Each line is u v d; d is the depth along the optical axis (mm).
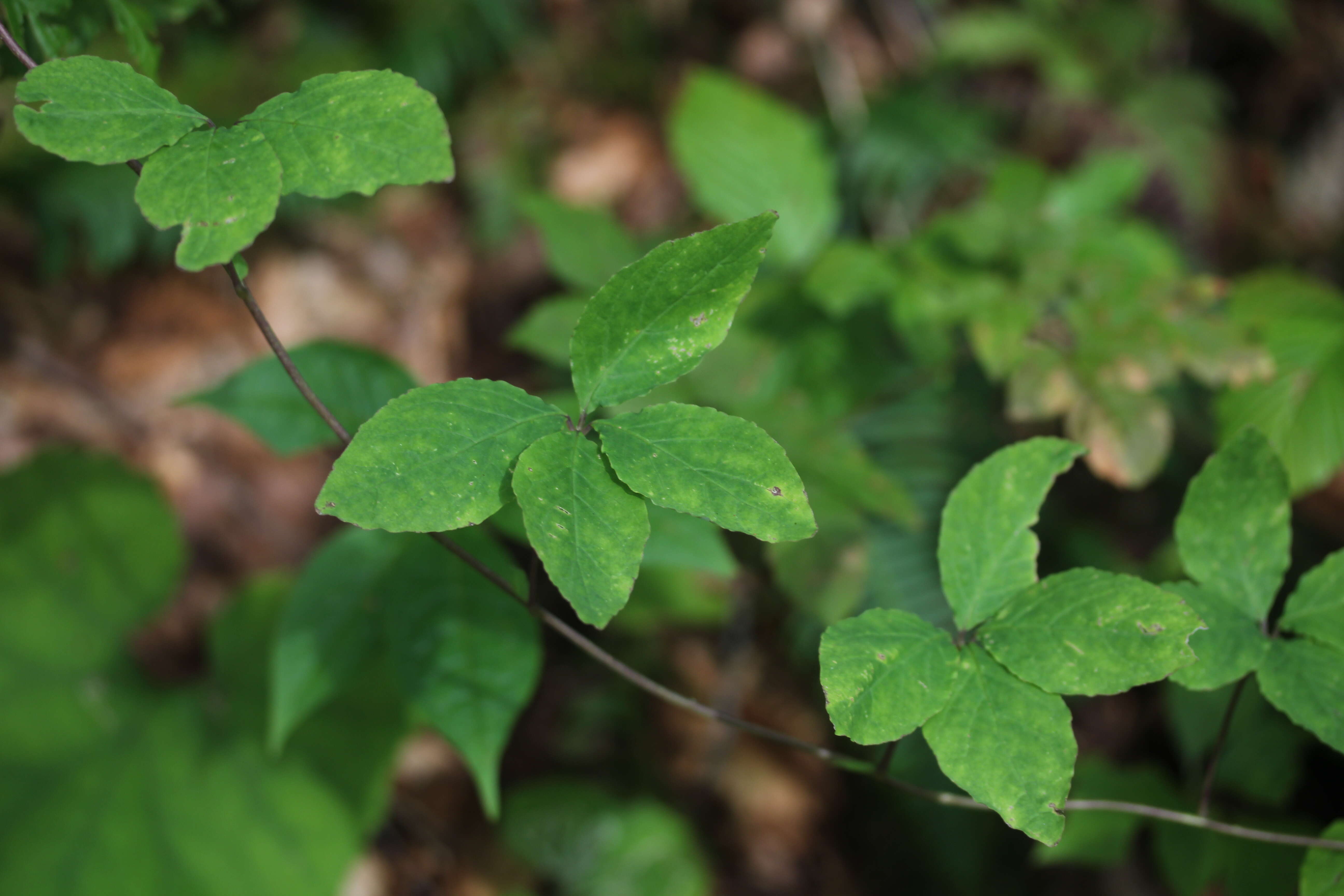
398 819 1100
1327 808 1037
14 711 901
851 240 1374
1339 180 1896
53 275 1197
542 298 1478
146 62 586
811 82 1697
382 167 499
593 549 494
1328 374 666
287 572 1219
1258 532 550
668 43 1718
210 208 496
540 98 1608
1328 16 1976
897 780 558
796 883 1183
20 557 954
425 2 1422
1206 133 1607
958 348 1042
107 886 855
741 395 786
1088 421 655
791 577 681
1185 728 816
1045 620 524
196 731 952
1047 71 1563
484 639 619
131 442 1252
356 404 636
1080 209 868
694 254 507
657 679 1212
